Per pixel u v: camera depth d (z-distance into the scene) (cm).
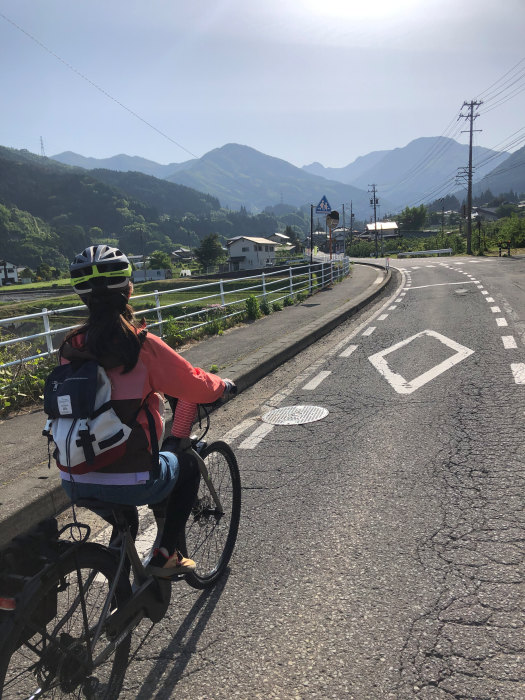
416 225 18675
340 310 1495
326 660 252
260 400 718
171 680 247
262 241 13675
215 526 323
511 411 584
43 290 11731
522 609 276
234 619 286
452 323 1192
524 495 396
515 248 5019
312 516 390
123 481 212
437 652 251
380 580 309
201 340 1162
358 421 597
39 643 195
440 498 402
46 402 209
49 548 198
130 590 235
